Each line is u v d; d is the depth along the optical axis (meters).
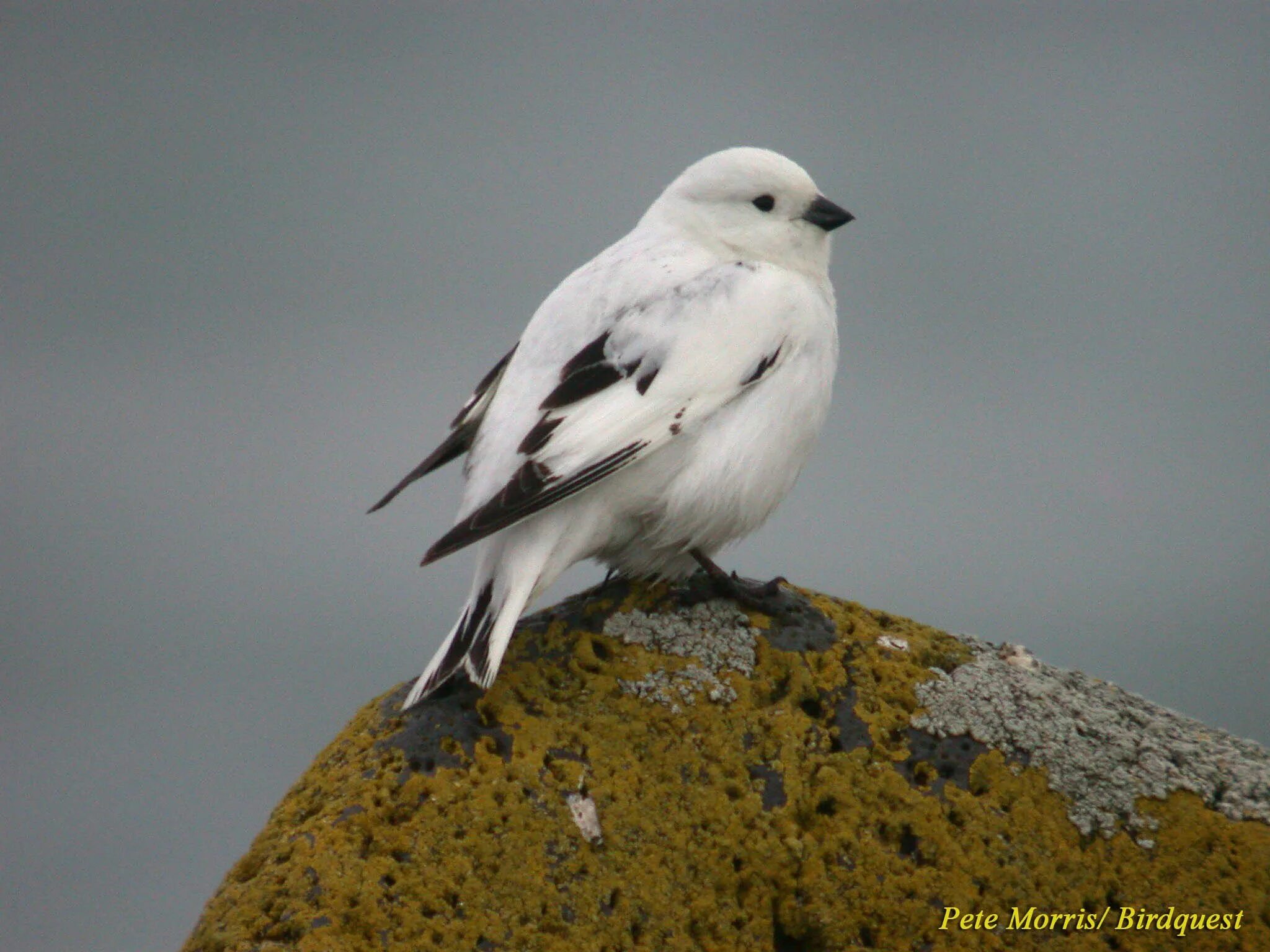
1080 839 9.62
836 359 12.00
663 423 10.95
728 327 11.30
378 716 10.33
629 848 9.46
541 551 10.71
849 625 11.12
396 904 8.91
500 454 10.80
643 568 11.63
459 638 10.40
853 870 9.47
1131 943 9.28
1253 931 9.25
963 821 9.62
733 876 9.46
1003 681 10.55
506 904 9.08
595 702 10.21
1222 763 10.07
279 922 8.76
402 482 11.60
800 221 12.46
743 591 11.21
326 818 9.37
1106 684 11.05
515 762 9.66
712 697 10.27
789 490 11.78
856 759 9.90
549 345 11.45
